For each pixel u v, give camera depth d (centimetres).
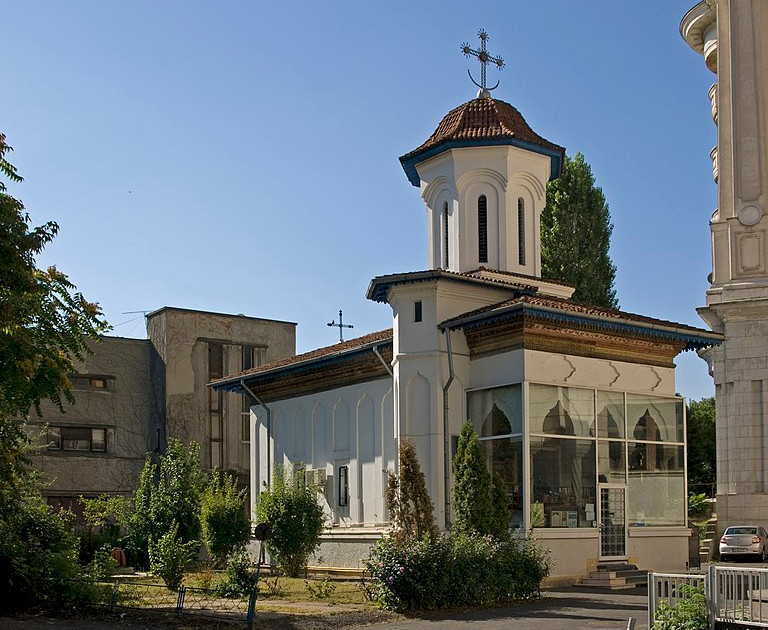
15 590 2169
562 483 2647
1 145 2084
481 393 2753
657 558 2823
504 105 3506
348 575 2977
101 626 1912
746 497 4488
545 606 2147
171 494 3541
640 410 2866
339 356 3212
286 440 3609
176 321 5312
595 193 5775
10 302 1977
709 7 5072
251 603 1864
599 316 2662
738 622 1542
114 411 5234
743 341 4650
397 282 2823
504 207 3291
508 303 2672
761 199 4759
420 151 3409
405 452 2311
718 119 4972
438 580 2112
